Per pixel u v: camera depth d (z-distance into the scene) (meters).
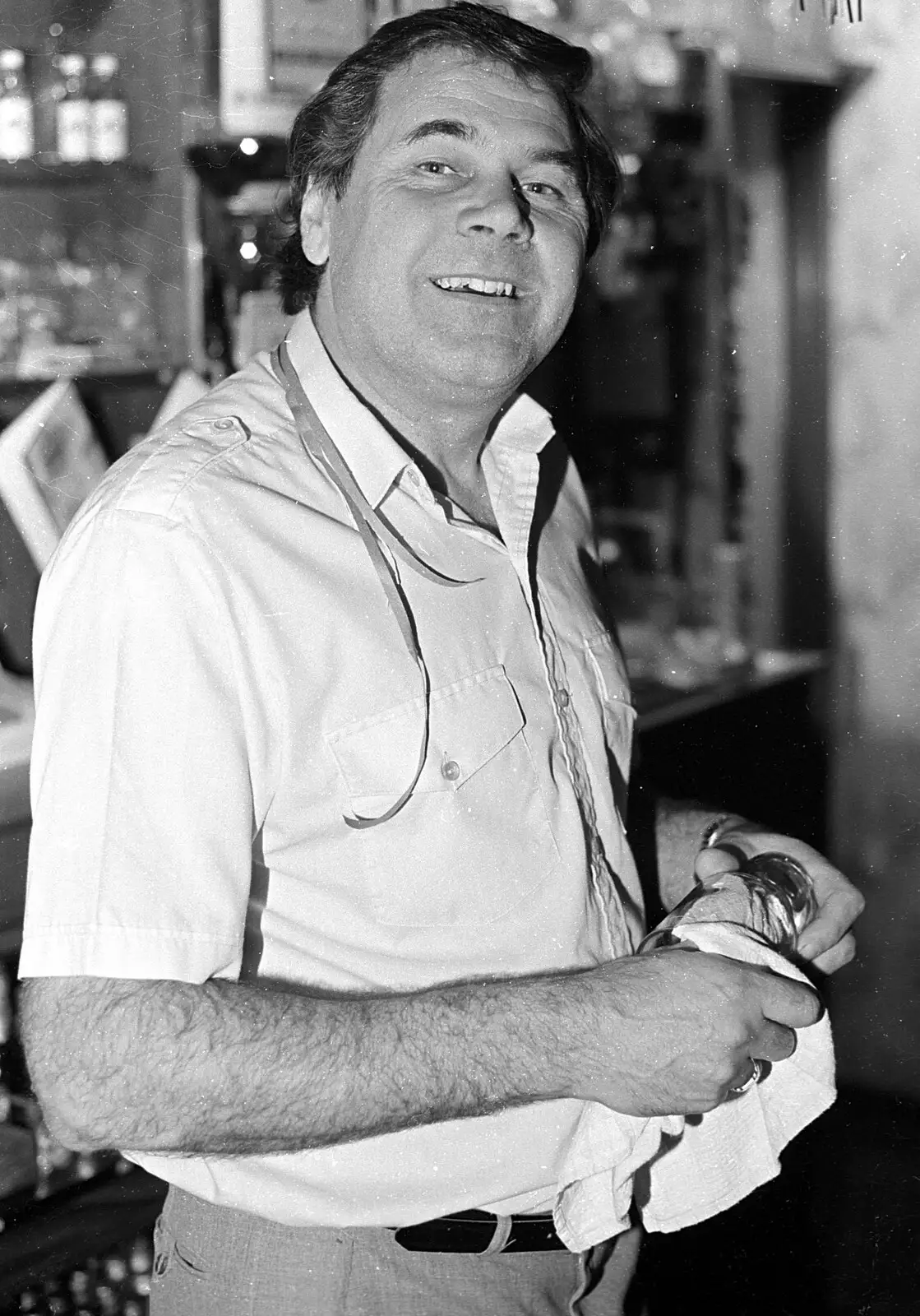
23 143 2.14
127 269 2.29
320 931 1.01
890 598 3.02
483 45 1.13
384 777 1.02
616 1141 1.05
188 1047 0.88
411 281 1.09
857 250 3.01
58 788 0.90
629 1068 0.96
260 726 0.96
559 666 1.21
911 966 2.87
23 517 2.11
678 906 1.18
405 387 1.12
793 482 3.12
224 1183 1.02
